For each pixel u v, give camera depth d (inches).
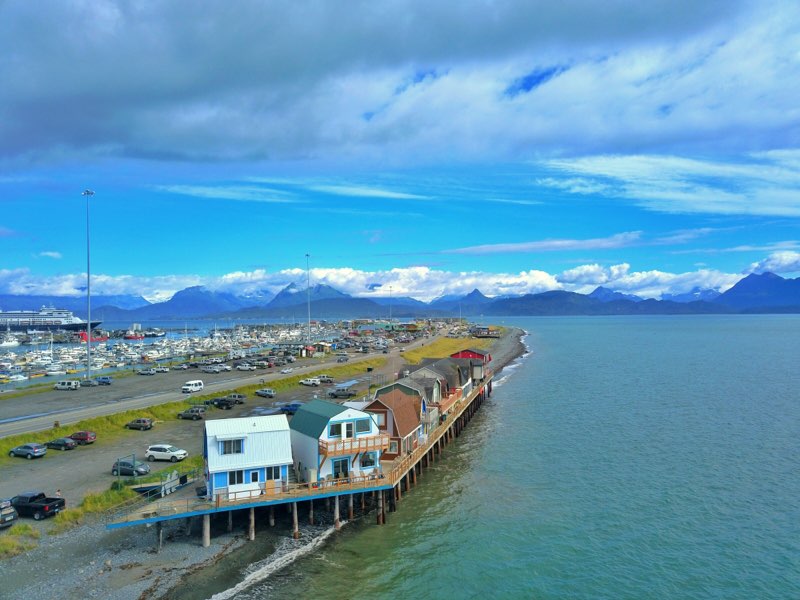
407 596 1638.8
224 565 1758.1
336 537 2004.2
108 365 7130.9
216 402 3836.1
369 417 2207.2
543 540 2005.4
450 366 3976.4
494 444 3299.7
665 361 7652.6
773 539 2000.5
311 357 7170.3
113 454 2682.1
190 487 2081.7
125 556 1779.0
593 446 3211.1
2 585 1574.8
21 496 1977.1
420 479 2674.7
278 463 2001.7
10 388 4790.8
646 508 2287.2
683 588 1690.5
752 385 5403.5
